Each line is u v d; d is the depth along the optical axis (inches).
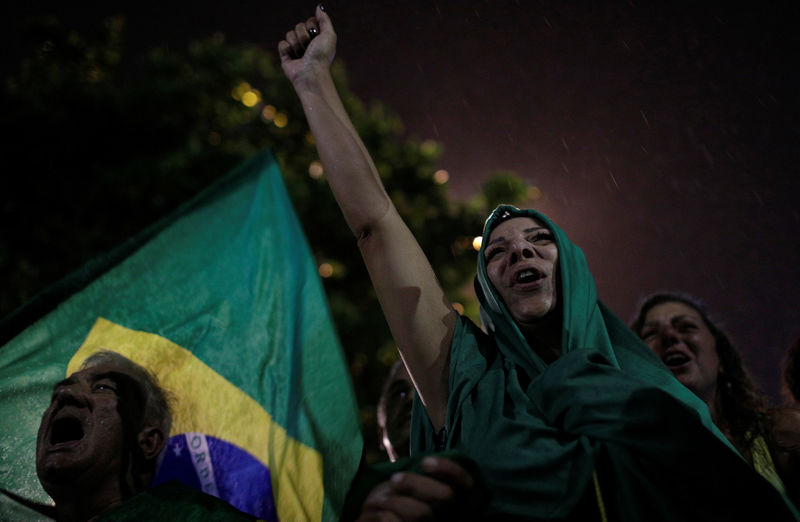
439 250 379.6
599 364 96.2
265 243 128.9
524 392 100.6
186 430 113.3
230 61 382.0
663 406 89.6
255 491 109.7
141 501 97.7
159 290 124.0
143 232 127.4
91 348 118.5
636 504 87.8
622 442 89.6
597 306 108.1
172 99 357.7
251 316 122.2
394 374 154.8
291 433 110.2
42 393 115.0
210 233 129.1
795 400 160.7
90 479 100.3
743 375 152.9
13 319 117.8
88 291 122.0
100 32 389.1
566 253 108.8
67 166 339.9
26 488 110.3
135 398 107.9
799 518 89.2
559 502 87.9
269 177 134.3
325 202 361.1
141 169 336.2
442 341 109.7
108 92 351.3
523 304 105.5
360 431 104.4
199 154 350.6
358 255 363.6
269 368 117.6
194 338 120.0
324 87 120.9
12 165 334.6
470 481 73.2
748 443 138.5
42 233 332.5
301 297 121.6
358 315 349.4
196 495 98.3
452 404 102.6
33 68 357.4
